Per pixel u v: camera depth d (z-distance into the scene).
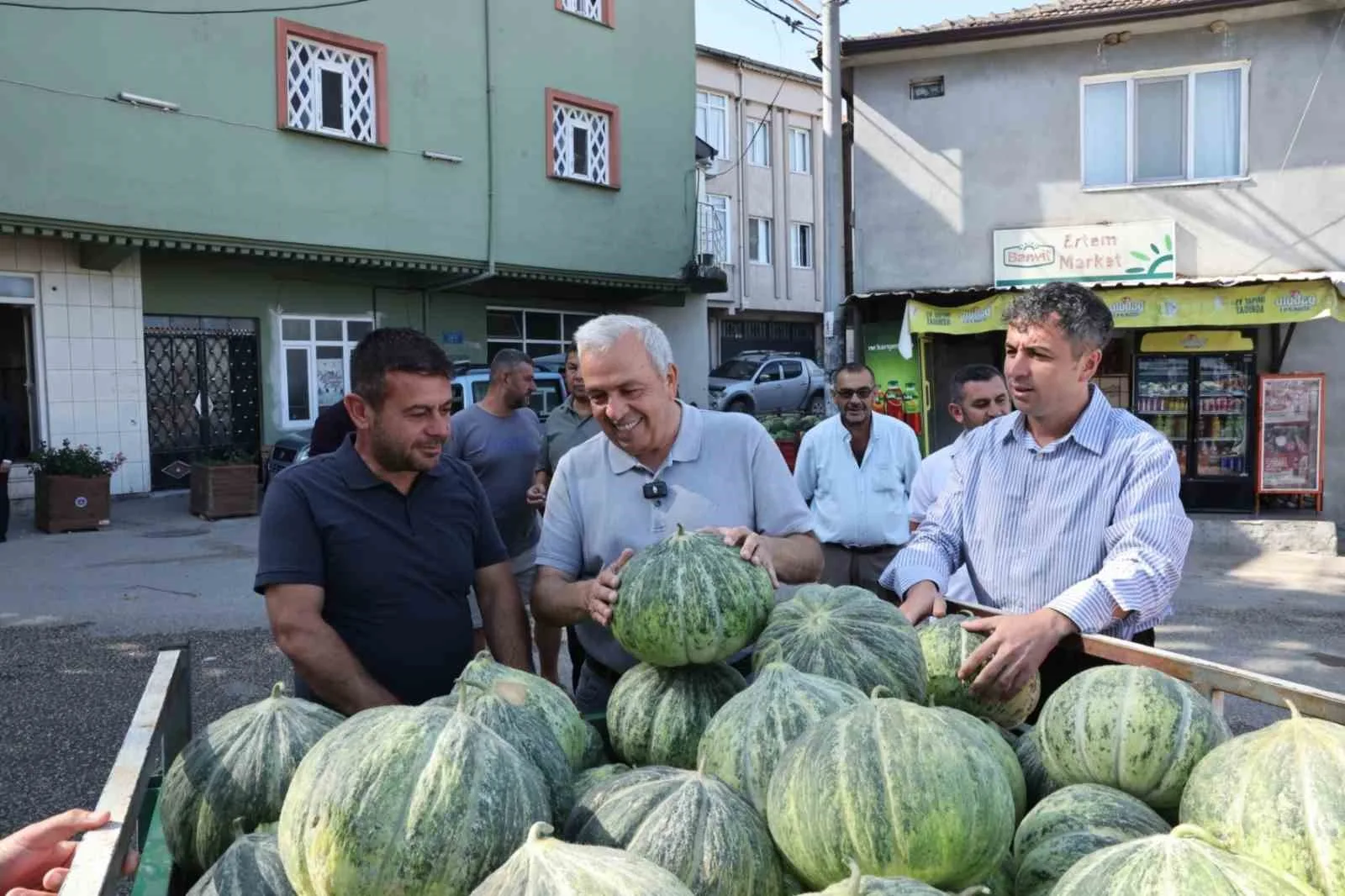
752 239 32.66
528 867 1.31
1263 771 1.63
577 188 18.67
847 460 6.19
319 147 15.33
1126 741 1.96
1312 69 12.69
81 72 12.94
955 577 3.48
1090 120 13.58
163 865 1.86
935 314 13.30
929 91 14.07
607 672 3.19
